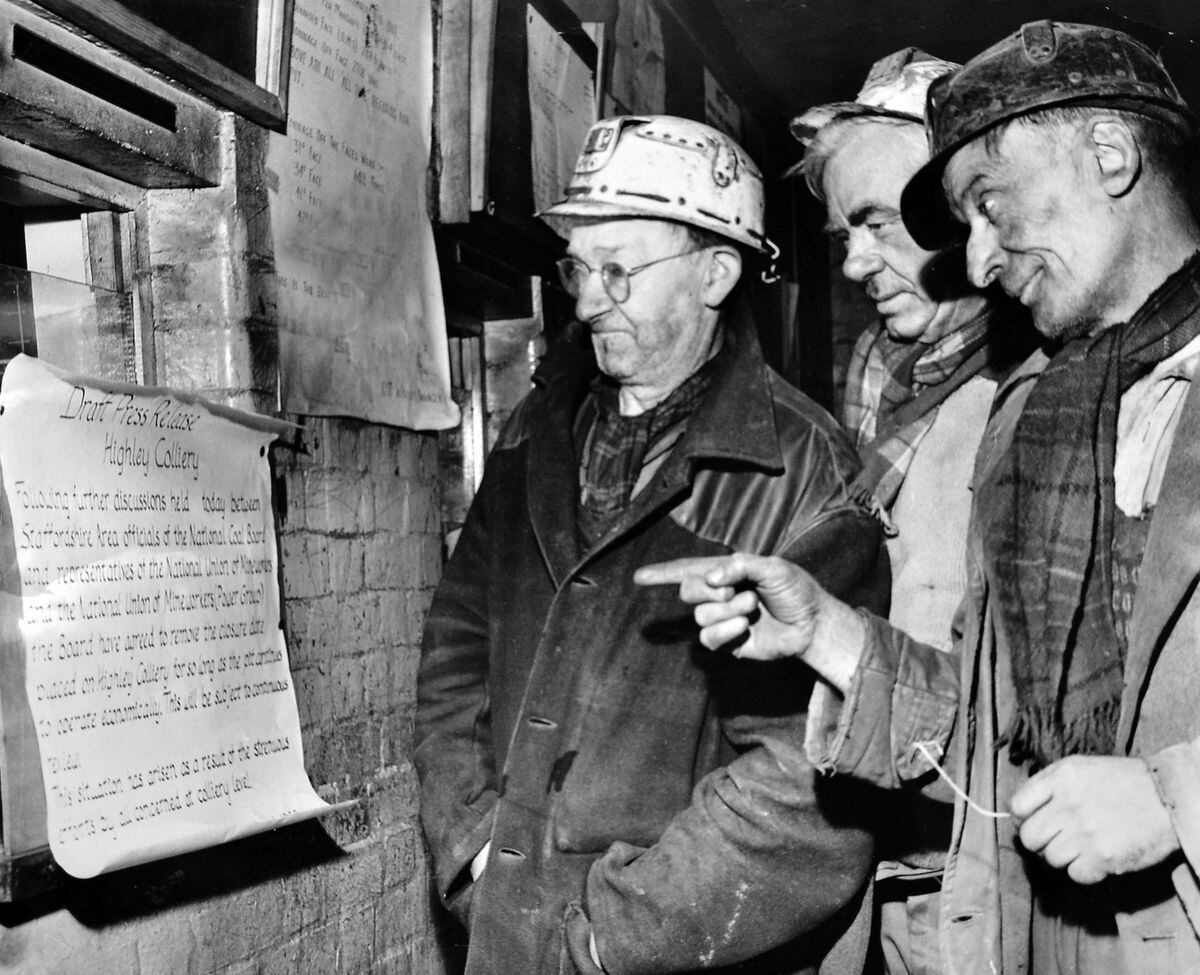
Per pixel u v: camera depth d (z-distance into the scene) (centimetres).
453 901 212
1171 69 348
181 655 198
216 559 208
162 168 207
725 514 204
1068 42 161
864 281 230
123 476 190
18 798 170
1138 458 162
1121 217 160
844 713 167
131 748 185
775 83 467
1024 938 172
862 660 167
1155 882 156
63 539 178
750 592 161
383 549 272
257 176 223
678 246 209
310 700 243
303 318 238
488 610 223
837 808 186
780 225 475
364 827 258
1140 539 161
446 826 212
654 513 203
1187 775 142
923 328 226
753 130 462
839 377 539
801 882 187
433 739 221
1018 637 167
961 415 220
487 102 288
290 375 234
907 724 170
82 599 180
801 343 495
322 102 243
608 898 189
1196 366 156
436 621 229
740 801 187
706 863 186
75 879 176
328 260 246
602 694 200
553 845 198
